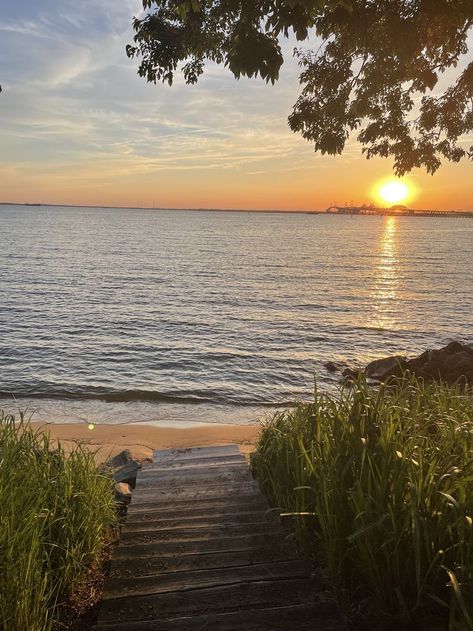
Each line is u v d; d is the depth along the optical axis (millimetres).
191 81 6586
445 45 6539
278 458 3797
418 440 3139
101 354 16719
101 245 69562
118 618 2430
